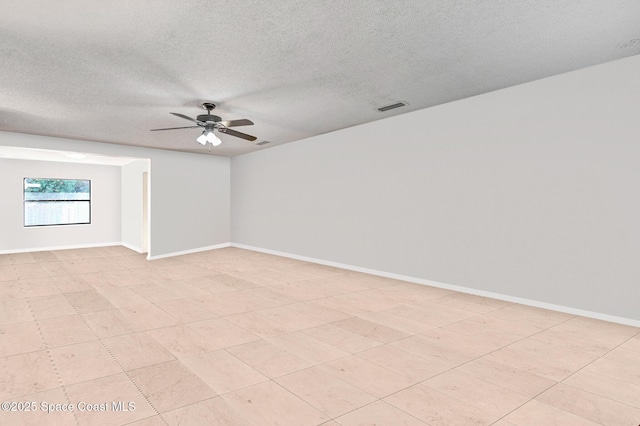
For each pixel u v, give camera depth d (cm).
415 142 544
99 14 263
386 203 588
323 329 350
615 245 369
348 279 575
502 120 449
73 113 518
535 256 425
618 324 365
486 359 284
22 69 364
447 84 427
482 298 462
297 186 762
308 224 739
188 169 866
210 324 362
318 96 460
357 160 632
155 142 726
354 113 546
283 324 364
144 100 464
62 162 911
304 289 511
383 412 211
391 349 303
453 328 354
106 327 351
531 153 425
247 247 917
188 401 220
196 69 369
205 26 284
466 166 486
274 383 244
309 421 201
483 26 291
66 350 295
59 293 484
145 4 252
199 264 710
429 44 321
